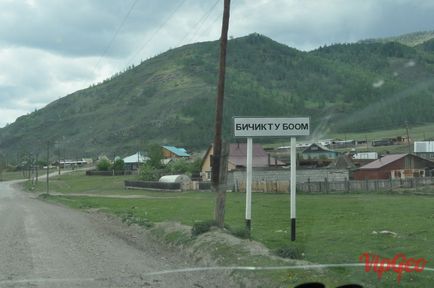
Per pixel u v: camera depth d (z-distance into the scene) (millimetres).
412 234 19938
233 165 74375
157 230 21656
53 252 17375
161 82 149000
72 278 12695
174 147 120688
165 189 73812
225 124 73625
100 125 145750
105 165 122562
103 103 156875
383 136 74188
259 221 26281
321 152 75750
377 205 35938
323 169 66625
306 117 17266
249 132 17094
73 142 147250
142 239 21094
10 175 163875
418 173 70250
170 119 132500
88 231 24750
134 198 58656
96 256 16438
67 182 110438
